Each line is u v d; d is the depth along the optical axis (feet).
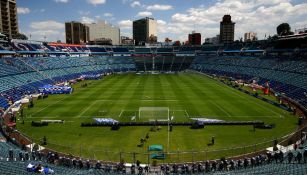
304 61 380.17
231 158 140.46
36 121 207.72
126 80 451.53
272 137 170.50
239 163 127.85
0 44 425.28
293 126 193.57
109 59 647.97
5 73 341.82
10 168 107.76
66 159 133.49
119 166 126.21
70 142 164.25
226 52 637.71
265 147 154.20
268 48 515.91
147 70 628.69
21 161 121.19
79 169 119.96
